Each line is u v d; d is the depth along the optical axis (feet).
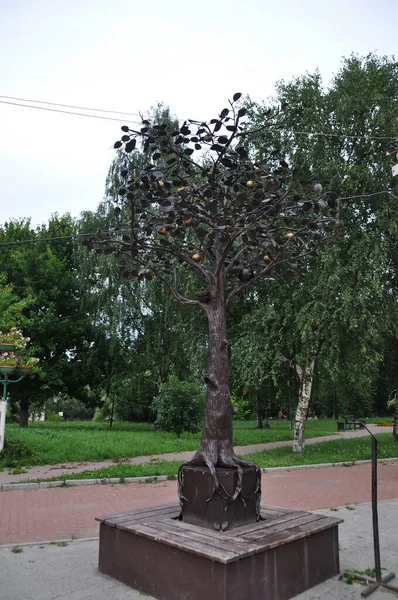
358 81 48.19
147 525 13.03
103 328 80.33
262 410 105.70
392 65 50.83
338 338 44.04
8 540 17.89
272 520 13.66
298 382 57.31
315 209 14.52
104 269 76.64
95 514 22.39
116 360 85.71
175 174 15.35
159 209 16.98
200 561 10.96
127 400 101.35
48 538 18.20
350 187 43.57
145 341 81.30
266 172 14.26
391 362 65.77
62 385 86.07
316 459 43.93
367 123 46.09
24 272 84.38
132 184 15.33
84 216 81.30
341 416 155.53
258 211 14.05
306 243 17.13
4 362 38.42
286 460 43.21
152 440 56.08
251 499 13.56
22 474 33.42
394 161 44.19
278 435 75.36
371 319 43.60
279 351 47.39
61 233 95.50
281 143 46.96
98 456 42.34
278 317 46.26
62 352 89.71
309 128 45.83
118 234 18.01
